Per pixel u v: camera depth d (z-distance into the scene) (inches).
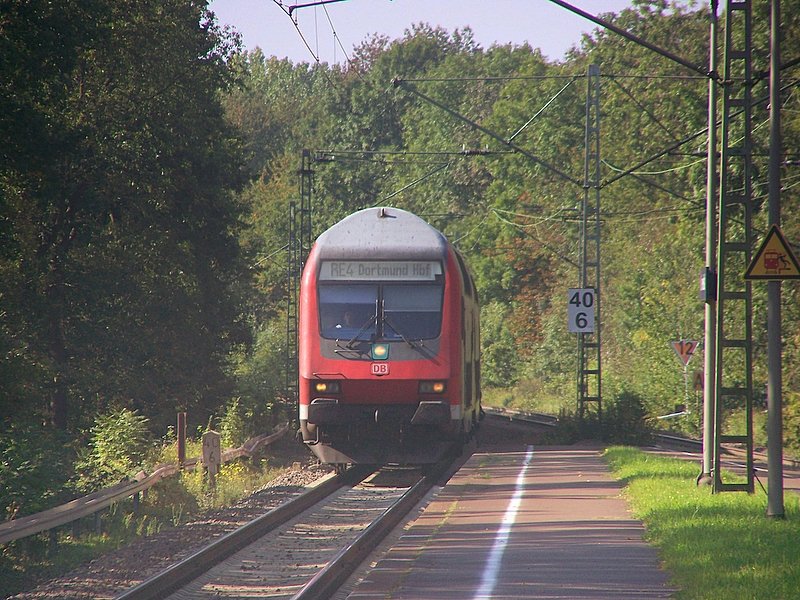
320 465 4141.2
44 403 5315.0
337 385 3427.7
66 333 5728.3
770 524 2194.9
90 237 5521.7
